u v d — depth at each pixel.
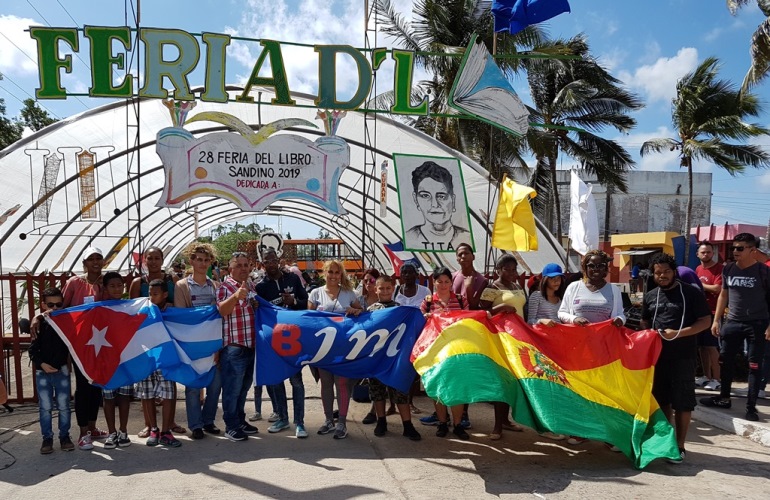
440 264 13.59
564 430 5.58
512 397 5.82
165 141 8.30
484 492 5.07
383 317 6.77
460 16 22.81
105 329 6.27
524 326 6.44
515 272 7.28
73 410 7.94
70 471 5.54
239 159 8.55
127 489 5.10
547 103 25.34
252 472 5.52
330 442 6.52
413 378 6.66
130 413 7.79
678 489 5.14
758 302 7.13
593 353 6.32
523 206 9.19
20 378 8.07
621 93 25.08
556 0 8.52
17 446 6.31
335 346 6.66
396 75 8.88
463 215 9.43
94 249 7.12
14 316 8.05
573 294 6.64
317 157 8.77
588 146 26.23
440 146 13.27
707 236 21.16
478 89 9.05
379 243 20.34
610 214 51.91
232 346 6.53
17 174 11.49
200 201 17.92
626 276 37.22
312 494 5.00
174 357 6.35
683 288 6.10
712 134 28.59
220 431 6.86
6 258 12.13
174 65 8.05
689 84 29.02
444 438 6.71
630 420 5.99
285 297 7.30
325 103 8.69
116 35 7.88
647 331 6.28
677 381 6.00
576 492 5.07
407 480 5.34
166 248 24.55
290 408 8.22
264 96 12.97
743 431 6.84
